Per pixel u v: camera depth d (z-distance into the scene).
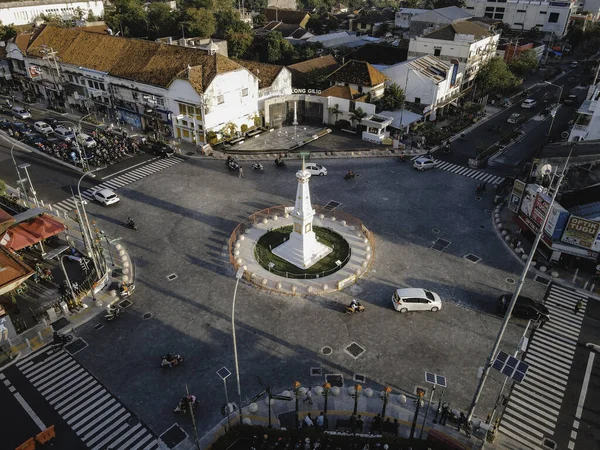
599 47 142.75
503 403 32.59
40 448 29.33
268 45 113.81
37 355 36.50
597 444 30.08
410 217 55.88
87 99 86.06
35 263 47.28
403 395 32.81
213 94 70.50
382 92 84.12
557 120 89.44
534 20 156.75
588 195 48.25
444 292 43.53
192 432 30.42
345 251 49.44
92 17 135.12
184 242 50.75
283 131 81.75
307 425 30.61
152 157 71.38
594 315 41.00
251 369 35.25
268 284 44.28
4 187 55.53
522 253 48.84
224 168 68.06
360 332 38.84
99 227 53.19
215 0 155.88
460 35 91.12
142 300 42.31
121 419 31.38
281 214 56.19
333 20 165.75
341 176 66.25
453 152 74.50
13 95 96.69
